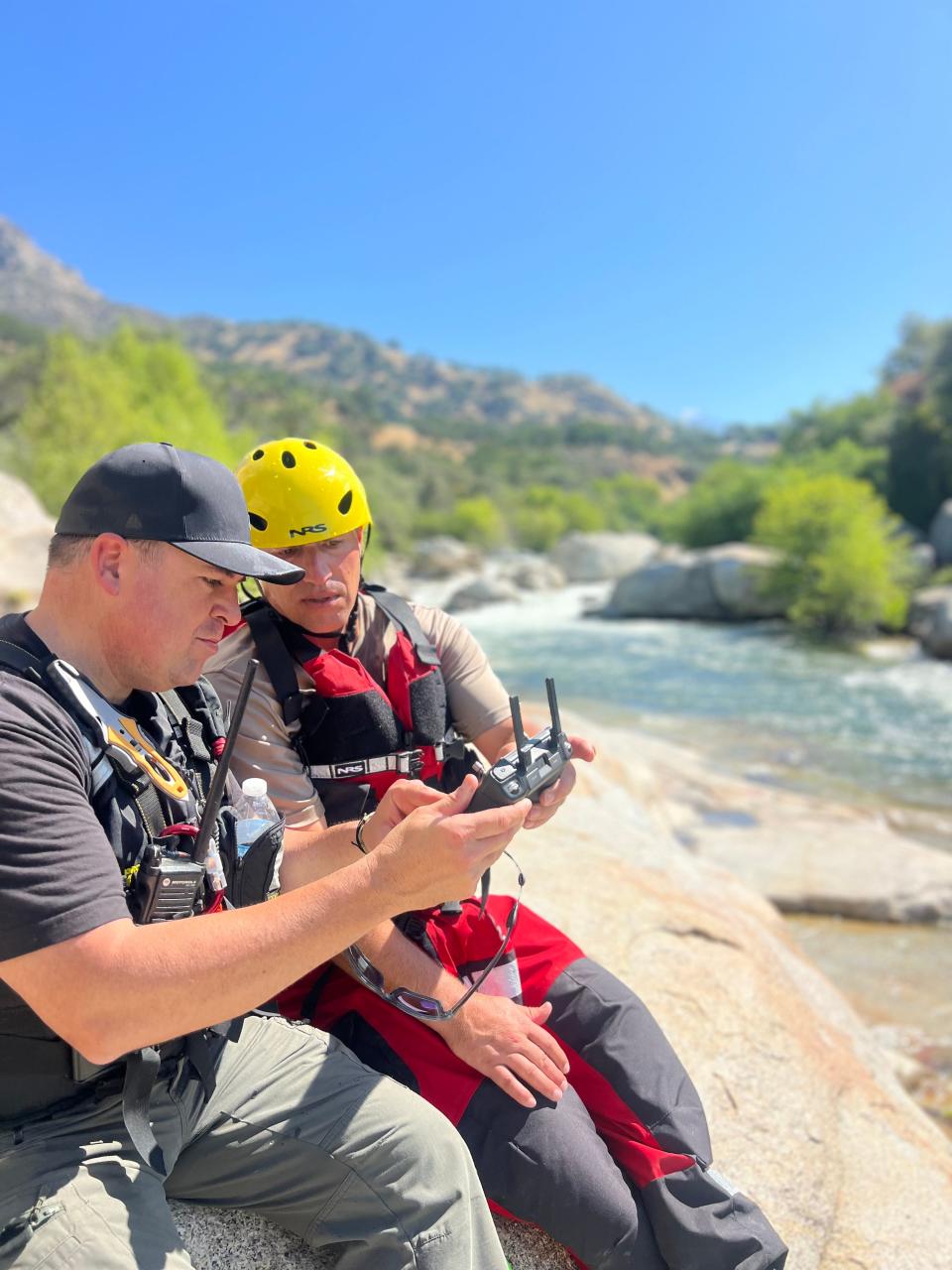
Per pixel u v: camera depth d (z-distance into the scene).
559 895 3.72
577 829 4.70
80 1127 1.56
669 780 9.81
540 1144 1.93
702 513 36.53
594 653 21.62
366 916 1.48
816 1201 2.65
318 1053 1.85
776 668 19.41
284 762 2.15
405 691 2.29
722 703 15.88
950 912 7.39
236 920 1.42
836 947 6.99
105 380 29.27
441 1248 1.65
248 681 1.60
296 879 1.98
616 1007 2.20
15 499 14.27
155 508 1.53
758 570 25.95
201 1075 1.69
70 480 25.25
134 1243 1.44
